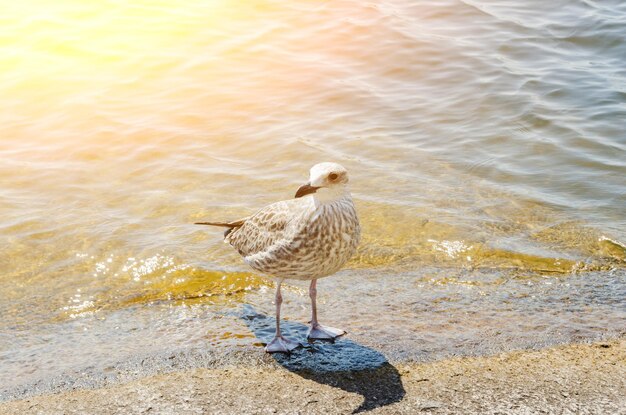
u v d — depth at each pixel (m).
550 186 10.08
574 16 16.67
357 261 8.39
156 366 6.42
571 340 6.70
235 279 8.05
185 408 5.82
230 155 11.09
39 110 12.58
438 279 7.95
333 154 11.07
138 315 7.40
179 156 11.05
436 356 6.48
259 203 9.67
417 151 11.21
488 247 8.55
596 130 11.66
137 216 9.40
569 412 5.68
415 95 13.30
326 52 15.11
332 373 6.28
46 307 7.59
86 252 8.59
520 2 17.94
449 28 16.36
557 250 8.48
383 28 16.22
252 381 6.19
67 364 6.49
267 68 14.38
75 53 14.73
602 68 14.19
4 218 9.32
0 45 14.87
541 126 11.90
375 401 5.89
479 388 6.00
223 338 6.89
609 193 9.82
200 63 14.47
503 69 14.23
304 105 12.88
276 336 6.76
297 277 6.76
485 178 10.34
